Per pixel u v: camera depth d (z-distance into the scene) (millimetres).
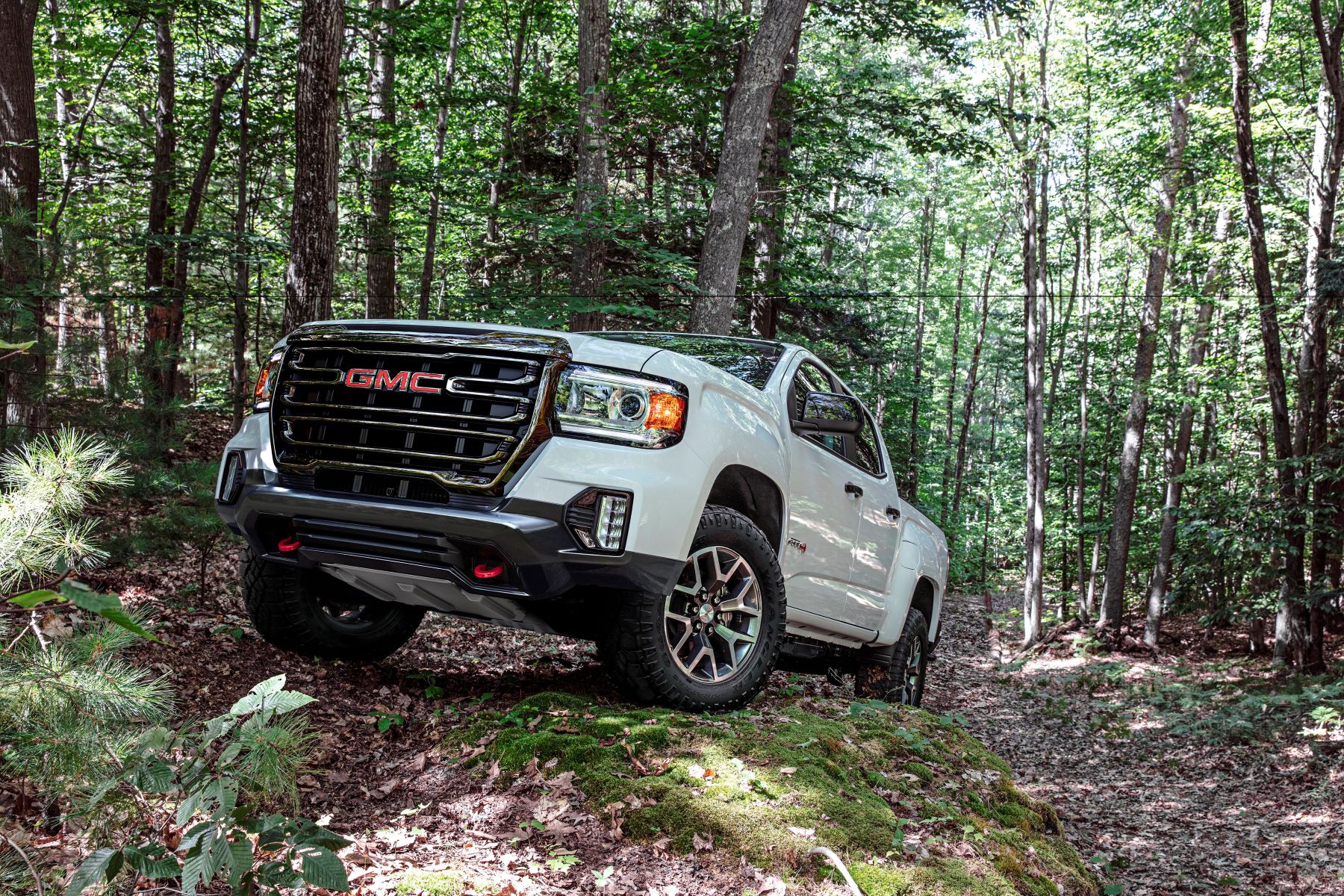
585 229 11789
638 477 3535
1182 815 8898
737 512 4102
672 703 3859
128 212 17484
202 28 13875
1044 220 25766
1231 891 6516
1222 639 22500
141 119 20766
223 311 15766
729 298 12422
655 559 3562
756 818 3096
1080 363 30781
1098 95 23594
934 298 44562
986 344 49219
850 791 3492
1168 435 25766
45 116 18375
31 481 1923
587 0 13953
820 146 19312
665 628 3797
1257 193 14805
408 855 2850
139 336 8641
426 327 3801
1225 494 16812
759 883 2857
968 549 42312
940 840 3363
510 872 2762
